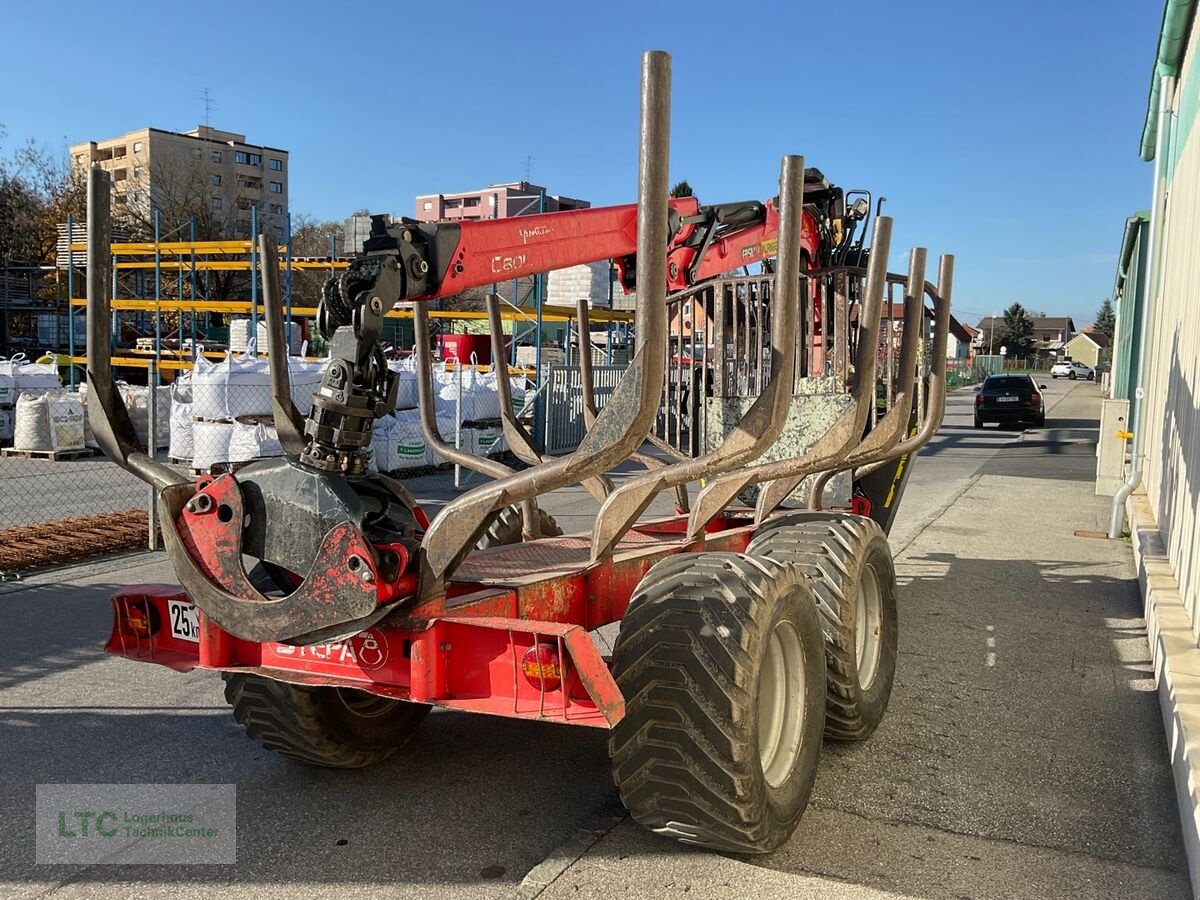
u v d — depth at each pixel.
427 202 87.00
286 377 3.80
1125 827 3.66
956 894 3.17
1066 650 5.99
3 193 44.03
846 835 3.58
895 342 6.40
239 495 3.20
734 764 3.02
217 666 3.47
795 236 3.15
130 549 8.81
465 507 3.12
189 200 52.72
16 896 3.19
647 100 2.70
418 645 3.09
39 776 4.14
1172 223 9.05
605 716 2.84
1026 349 124.38
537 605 3.71
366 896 3.18
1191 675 4.36
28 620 6.57
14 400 16.19
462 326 25.98
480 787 4.05
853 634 4.25
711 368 5.90
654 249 2.78
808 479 5.70
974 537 9.86
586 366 5.48
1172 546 6.55
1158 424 8.98
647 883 3.21
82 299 30.72
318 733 3.90
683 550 4.57
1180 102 8.86
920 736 4.58
